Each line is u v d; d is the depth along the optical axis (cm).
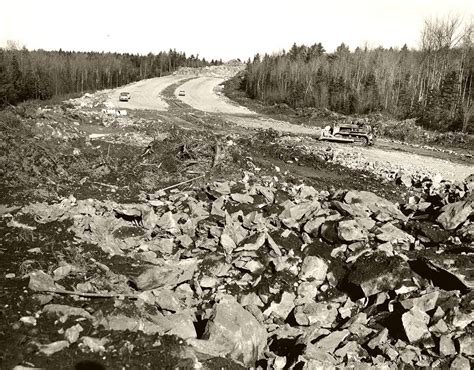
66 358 595
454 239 1098
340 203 1273
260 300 966
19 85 5675
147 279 917
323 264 1049
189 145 1884
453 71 4681
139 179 1645
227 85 8119
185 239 1152
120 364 604
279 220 1233
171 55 12825
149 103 5597
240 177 1692
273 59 7975
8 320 662
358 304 933
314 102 5653
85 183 1562
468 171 2281
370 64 6544
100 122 2967
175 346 664
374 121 4275
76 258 944
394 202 1678
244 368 685
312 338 793
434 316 794
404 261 982
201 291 975
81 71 8062
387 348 744
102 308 725
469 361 699
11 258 913
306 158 2309
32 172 1541
